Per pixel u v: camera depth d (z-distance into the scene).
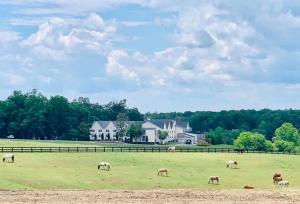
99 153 92.25
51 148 99.19
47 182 66.25
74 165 79.56
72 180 68.88
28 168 74.31
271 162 93.75
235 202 46.56
